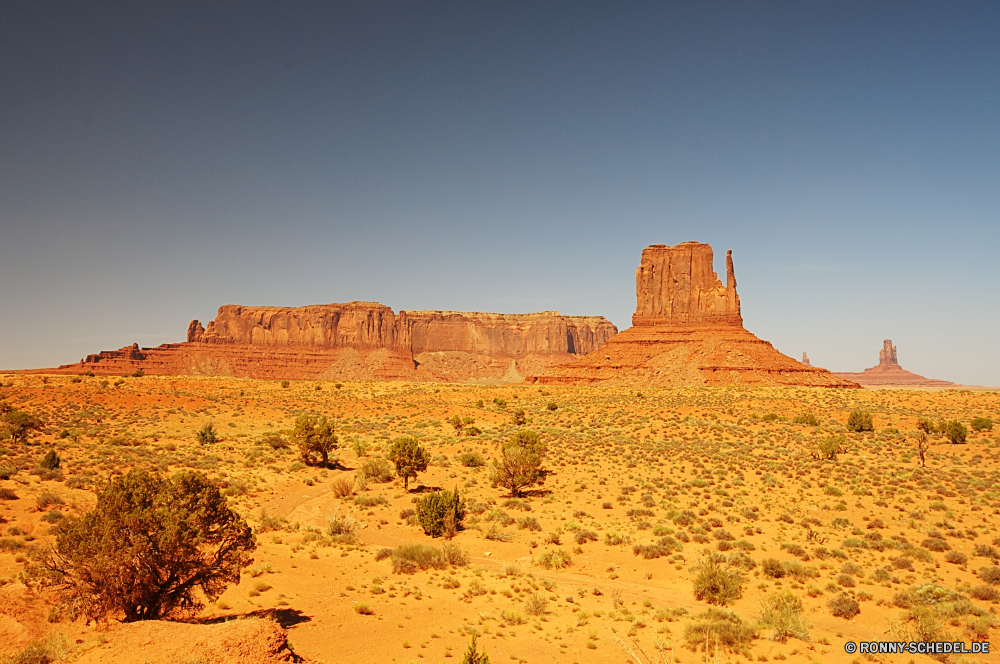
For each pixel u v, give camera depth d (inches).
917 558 1027.9
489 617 757.9
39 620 599.8
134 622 575.5
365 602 802.8
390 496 1624.0
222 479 1651.1
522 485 1622.8
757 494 1525.6
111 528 600.4
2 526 981.8
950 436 2380.7
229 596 798.5
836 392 4397.1
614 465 1963.6
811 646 676.7
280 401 3939.5
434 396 4564.5
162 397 3425.2
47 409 2854.3
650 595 906.1
